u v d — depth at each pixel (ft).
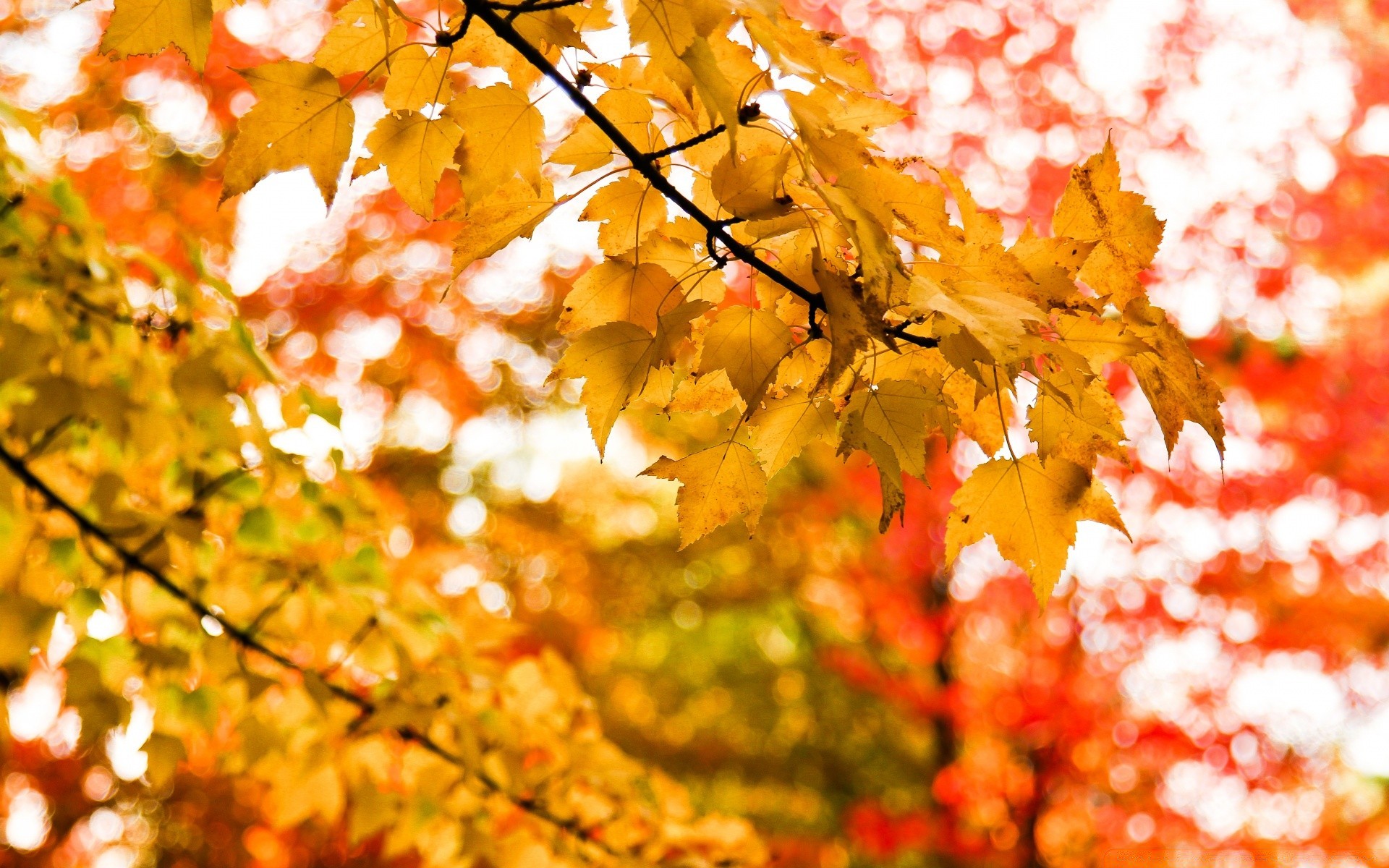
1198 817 14.96
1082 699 14.46
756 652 23.58
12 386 6.04
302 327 15.02
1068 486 4.96
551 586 20.97
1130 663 14.42
